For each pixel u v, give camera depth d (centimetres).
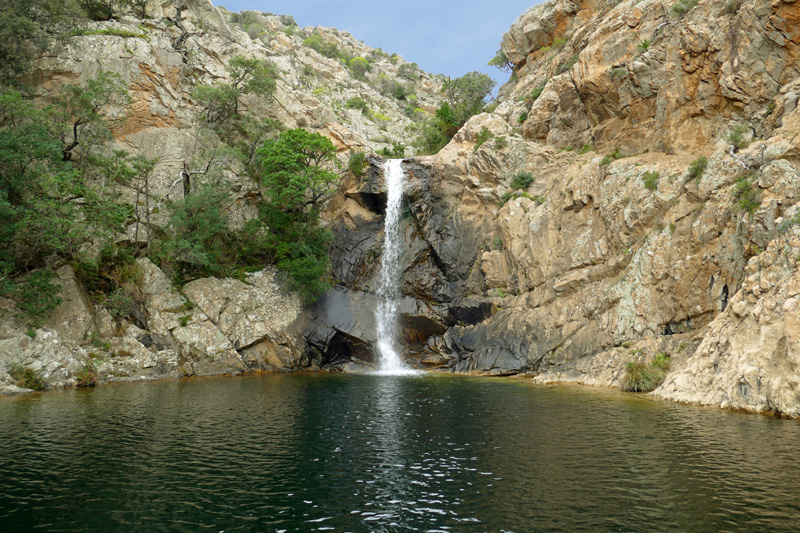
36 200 2716
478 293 3672
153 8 5609
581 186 3231
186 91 4800
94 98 3588
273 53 7275
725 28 2741
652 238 2659
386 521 830
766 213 2038
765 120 2539
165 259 3441
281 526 812
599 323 2764
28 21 3597
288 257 3841
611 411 1755
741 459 1135
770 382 1670
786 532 756
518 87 5072
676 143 2908
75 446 1300
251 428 1525
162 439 1380
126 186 3881
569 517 830
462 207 3938
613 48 3406
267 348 3438
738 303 1903
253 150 4531
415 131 9194
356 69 13338
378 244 4178
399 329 3856
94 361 2720
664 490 950
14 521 829
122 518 844
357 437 1406
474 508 880
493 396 2159
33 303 2633
